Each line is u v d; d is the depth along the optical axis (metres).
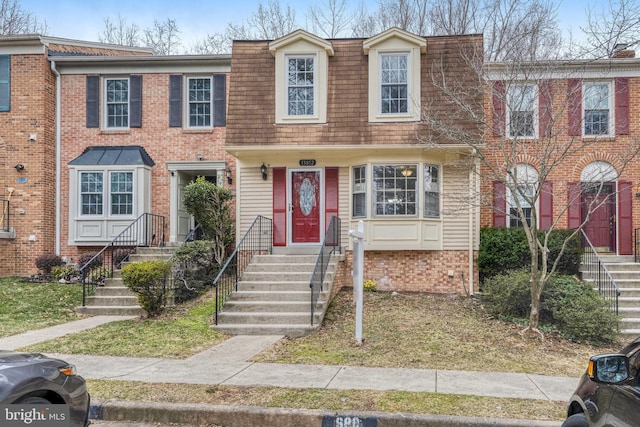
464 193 13.17
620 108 14.04
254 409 5.36
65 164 15.76
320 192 13.80
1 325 9.87
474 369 7.18
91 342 8.61
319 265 11.12
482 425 5.01
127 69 15.87
